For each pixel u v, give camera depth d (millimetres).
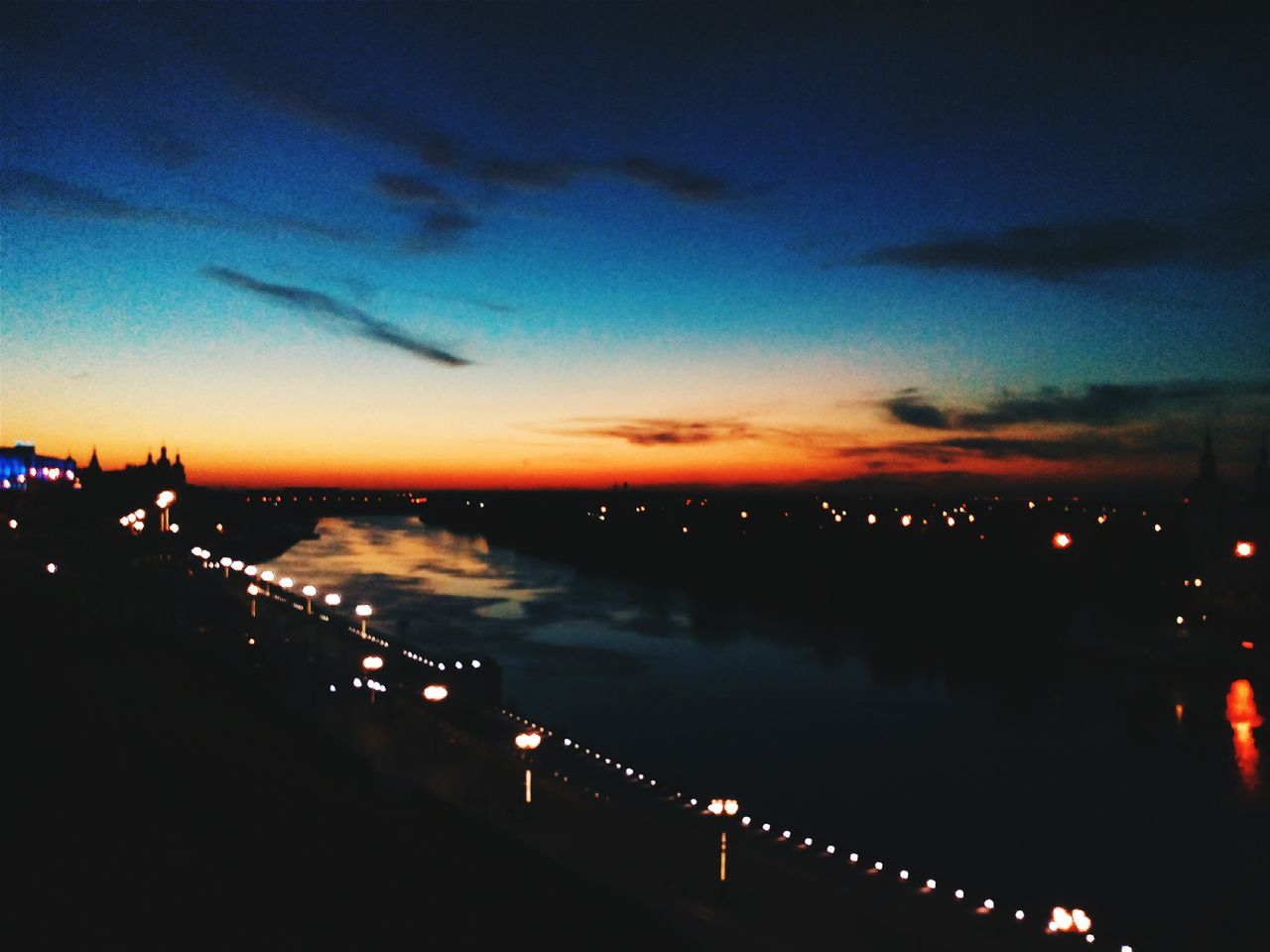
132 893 13680
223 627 64688
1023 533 186375
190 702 30312
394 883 17031
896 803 55188
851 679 93188
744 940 26359
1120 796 56969
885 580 166750
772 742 69125
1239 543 102938
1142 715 78250
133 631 44688
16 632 34688
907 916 29438
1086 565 147625
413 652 65562
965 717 77438
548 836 33875
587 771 43500
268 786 21250
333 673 56562
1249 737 71062
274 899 14609
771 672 96375
